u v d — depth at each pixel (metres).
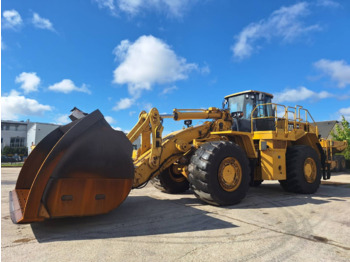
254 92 6.50
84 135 3.07
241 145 5.70
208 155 4.40
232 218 3.69
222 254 2.41
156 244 2.64
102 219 3.60
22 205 3.08
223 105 7.17
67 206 2.93
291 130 6.29
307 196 5.76
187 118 5.48
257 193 6.23
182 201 5.00
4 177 10.35
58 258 2.27
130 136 4.88
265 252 2.47
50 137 3.97
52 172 2.83
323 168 7.12
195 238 2.83
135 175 4.48
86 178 3.05
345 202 5.02
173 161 5.08
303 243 2.72
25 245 2.59
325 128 25.70
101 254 2.37
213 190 4.32
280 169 5.74
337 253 2.47
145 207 4.41
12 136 40.75
